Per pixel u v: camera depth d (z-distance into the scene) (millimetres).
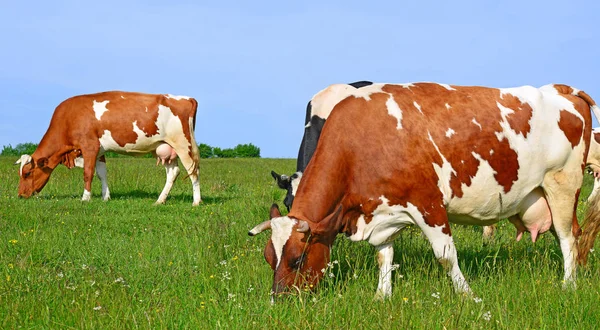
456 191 6332
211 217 11383
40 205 12961
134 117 14898
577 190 7152
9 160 28656
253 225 9508
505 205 6730
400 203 6176
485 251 8219
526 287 6051
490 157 6406
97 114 14922
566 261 7059
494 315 5102
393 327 4762
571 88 7402
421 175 6125
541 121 6758
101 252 8031
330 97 8445
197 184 14836
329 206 6027
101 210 12609
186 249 8227
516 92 6785
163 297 5766
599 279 6457
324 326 4855
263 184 19562
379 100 6301
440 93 6500
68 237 9109
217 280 6441
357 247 7668
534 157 6699
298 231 5535
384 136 6137
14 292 5828
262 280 6270
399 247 7816
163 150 14953
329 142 6164
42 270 6898
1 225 10102
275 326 4758
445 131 6254
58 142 15148
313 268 5676
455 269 6234
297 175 8484
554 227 7176
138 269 7039
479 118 6414
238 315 5133
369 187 6152
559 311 5441
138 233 10086
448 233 6238
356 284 6066
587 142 7207
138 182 18250
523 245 8422
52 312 5273
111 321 4902
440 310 5211
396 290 5969
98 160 15500
